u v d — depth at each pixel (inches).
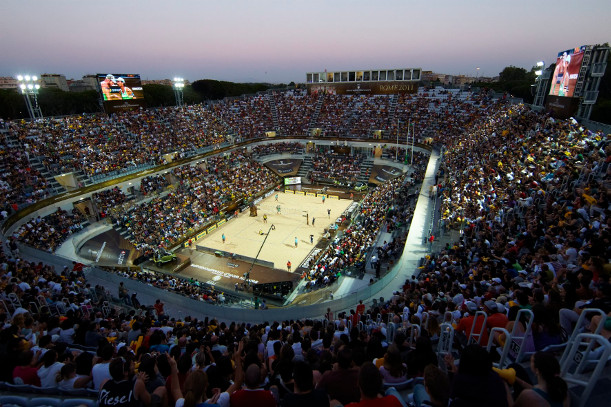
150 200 1721.2
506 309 339.3
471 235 773.9
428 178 1524.4
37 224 1261.1
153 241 1464.1
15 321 402.6
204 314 799.7
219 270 1343.5
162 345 390.6
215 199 1870.1
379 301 775.1
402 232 1212.5
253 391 191.5
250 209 1894.7
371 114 2576.3
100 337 404.2
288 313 772.6
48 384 277.7
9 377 283.7
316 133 2623.0
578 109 1128.8
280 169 2472.9
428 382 160.6
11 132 1519.4
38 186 1385.3
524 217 688.4
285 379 221.6
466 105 2249.0
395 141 2304.4
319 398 164.9
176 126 2257.6
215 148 2271.2
